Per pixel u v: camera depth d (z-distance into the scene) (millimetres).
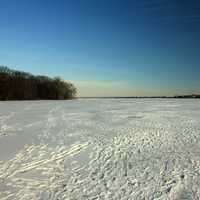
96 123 14906
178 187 5230
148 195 4883
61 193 5008
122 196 4852
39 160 7172
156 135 10875
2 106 30766
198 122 15258
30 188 5254
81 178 5812
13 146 8805
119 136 10695
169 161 7004
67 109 26453
